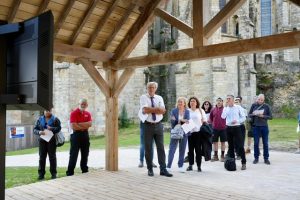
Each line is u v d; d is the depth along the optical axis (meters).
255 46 7.30
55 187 7.95
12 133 21.20
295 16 36.94
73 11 8.38
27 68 3.99
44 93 3.83
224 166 10.22
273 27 37.03
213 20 8.05
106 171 9.91
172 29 28.92
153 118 9.09
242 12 26.66
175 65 26.25
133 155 14.09
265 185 7.93
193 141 9.83
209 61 24.66
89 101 23.94
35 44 3.90
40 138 9.38
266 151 10.95
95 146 18.64
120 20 9.27
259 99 10.98
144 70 26.39
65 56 9.02
